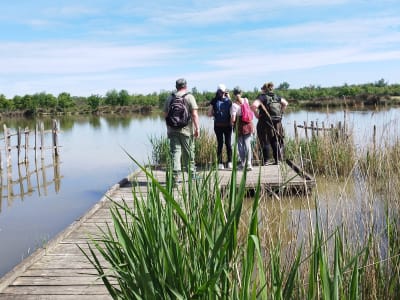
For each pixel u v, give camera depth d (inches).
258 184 71.3
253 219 71.5
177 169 272.8
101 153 691.4
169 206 84.4
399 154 193.3
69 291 144.6
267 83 360.2
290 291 77.1
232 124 338.0
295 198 211.6
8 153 542.3
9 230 282.2
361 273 102.3
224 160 418.9
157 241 82.6
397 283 111.8
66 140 947.3
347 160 295.6
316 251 82.6
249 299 77.7
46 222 301.6
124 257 94.5
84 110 2625.5
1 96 2436.0
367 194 130.0
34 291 145.3
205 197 91.3
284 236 118.2
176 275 79.1
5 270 209.5
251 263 71.7
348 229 121.2
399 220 135.9
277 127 362.3
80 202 362.3
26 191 415.8
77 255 179.0
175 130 277.7
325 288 74.9
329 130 386.9
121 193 294.7
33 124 1610.5
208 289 74.1
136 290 84.0
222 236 68.7
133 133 1064.2
